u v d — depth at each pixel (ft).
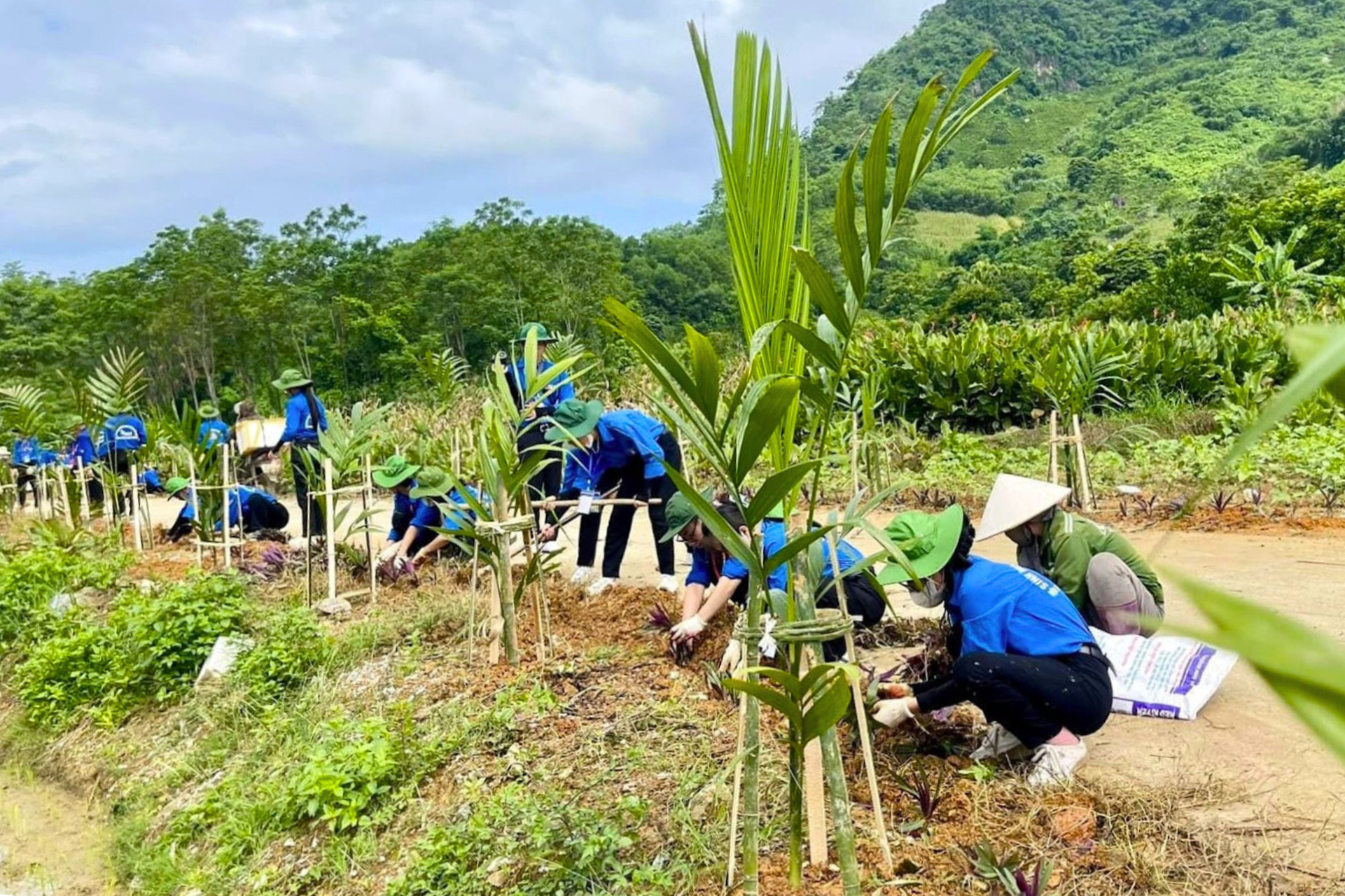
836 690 8.39
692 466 29.25
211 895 14.42
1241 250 64.80
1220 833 10.46
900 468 37.68
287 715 18.42
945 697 12.23
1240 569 20.80
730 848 10.27
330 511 22.84
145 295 141.79
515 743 14.69
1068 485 29.35
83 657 22.97
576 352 23.40
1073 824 10.75
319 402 29.09
